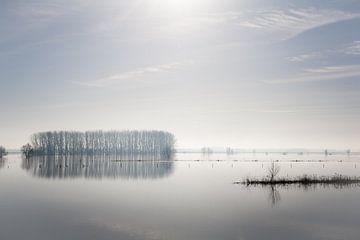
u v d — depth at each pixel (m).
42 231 34.62
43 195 57.66
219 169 121.50
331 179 75.44
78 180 82.88
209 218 40.53
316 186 68.69
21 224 37.44
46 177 89.94
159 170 117.38
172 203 50.28
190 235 33.59
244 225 37.19
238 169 121.31
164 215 42.16
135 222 38.44
